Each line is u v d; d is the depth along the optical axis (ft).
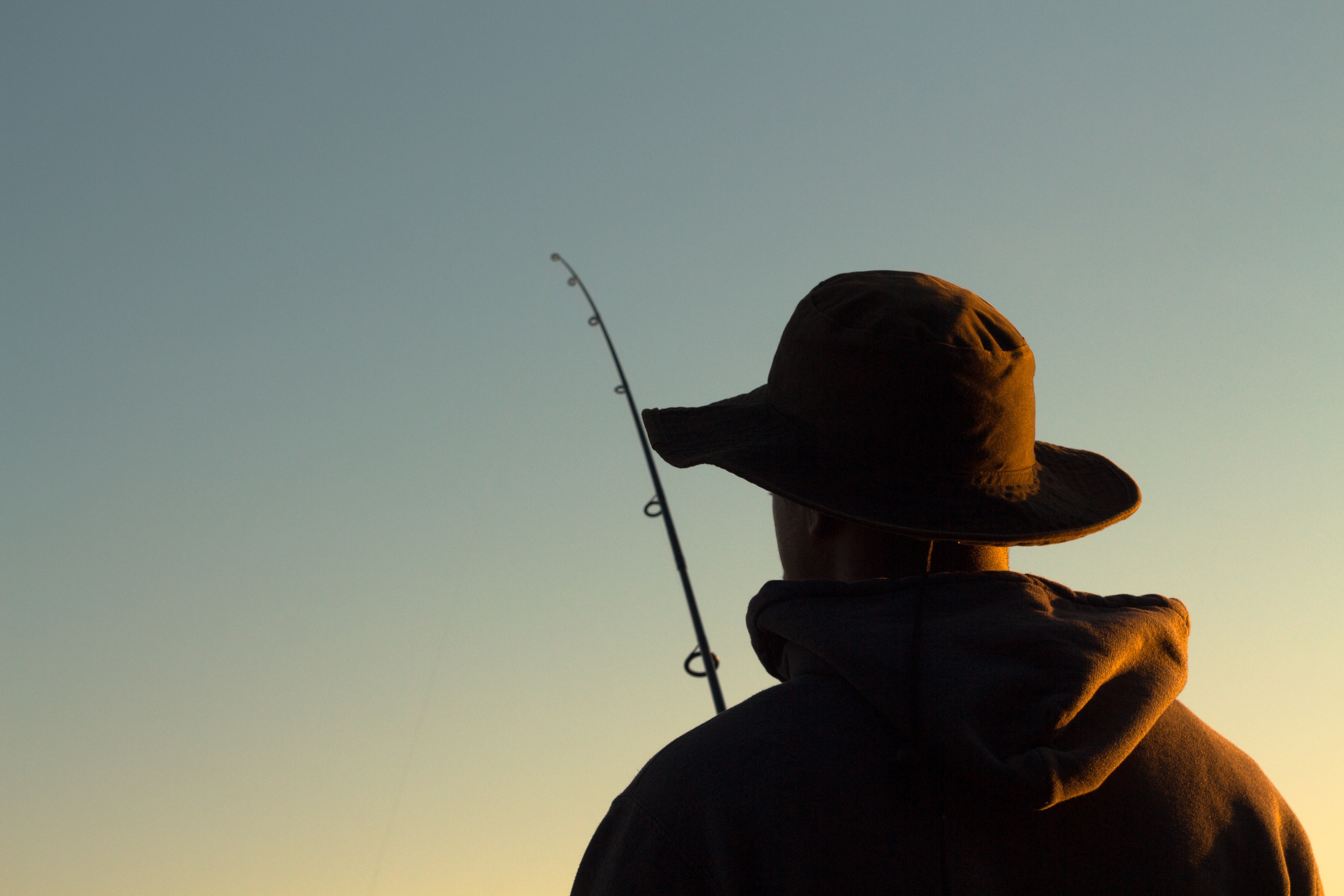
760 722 4.02
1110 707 4.05
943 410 4.44
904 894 3.69
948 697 3.87
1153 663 4.32
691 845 3.78
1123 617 4.35
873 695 3.93
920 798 3.82
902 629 4.10
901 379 4.44
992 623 4.10
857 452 4.53
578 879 4.09
